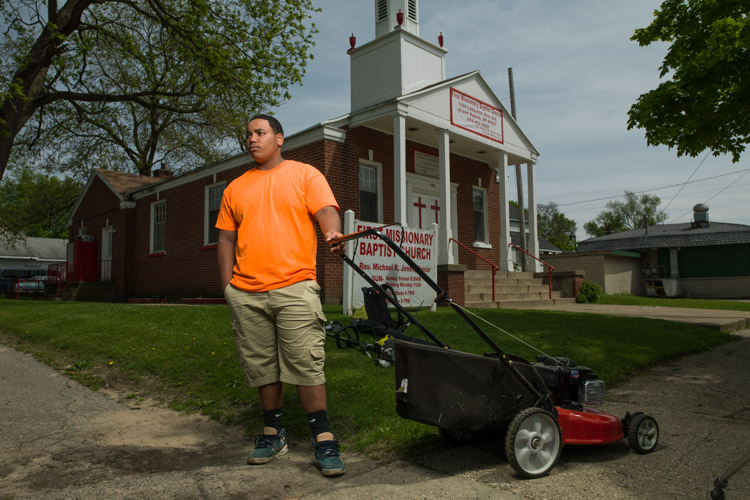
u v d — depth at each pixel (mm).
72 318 8945
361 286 8227
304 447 3643
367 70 13680
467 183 15984
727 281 26031
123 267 19297
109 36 15102
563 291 15188
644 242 27766
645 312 12109
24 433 3986
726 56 7055
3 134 11688
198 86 14703
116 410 4676
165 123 27188
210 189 15844
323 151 12094
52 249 43375
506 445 2941
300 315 3082
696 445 3670
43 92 14867
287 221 3188
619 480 3029
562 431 3215
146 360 6059
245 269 3178
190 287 16234
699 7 7887
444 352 2945
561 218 72062
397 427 3803
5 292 27641
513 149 15078
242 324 3186
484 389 3057
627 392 5234
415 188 14234
